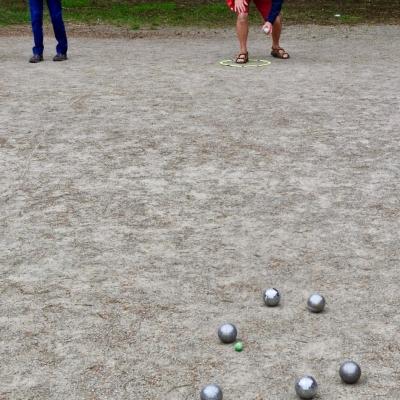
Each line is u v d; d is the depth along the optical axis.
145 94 8.99
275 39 11.98
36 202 5.32
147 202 5.28
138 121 7.61
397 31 15.70
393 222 4.86
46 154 6.50
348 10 18.98
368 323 3.55
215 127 7.34
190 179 5.77
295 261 4.27
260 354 3.28
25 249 4.51
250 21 17.28
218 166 6.09
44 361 3.27
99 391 3.03
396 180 5.70
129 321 3.60
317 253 4.39
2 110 8.20
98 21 17.77
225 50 13.16
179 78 10.08
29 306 3.78
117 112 8.04
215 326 3.54
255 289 3.92
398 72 10.47
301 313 3.66
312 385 2.89
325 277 4.06
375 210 5.08
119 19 18.03
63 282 4.05
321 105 8.29
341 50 13.03
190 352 3.31
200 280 4.04
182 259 4.32
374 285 3.96
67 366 3.22
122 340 3.43
